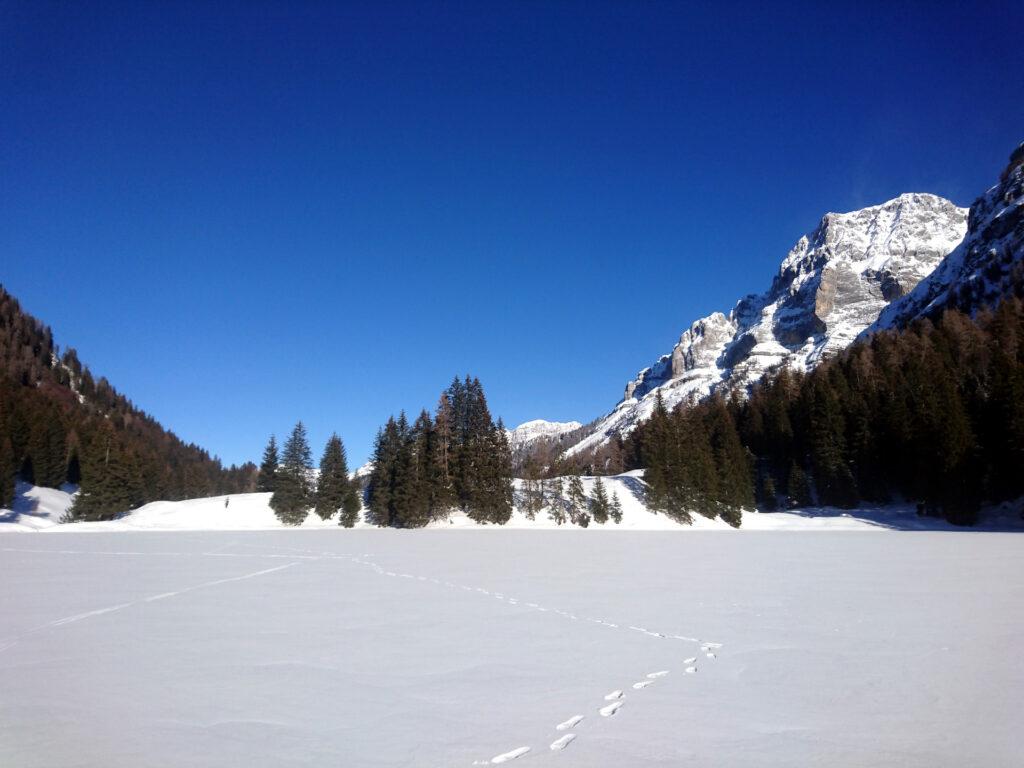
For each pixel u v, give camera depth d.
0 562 27.06
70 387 168.25
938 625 13.27
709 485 77.62
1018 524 60.16
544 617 14.41
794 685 9.15
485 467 74.31
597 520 73.50
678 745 6.94
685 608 15.57
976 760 6.48
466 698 8.61
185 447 181.50
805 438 91.62
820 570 24.09
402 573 23.41
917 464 69.44
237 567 25.50
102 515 74.44
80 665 10.24
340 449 80.94
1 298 173.88
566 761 6.49
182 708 8.19
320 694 8.78
